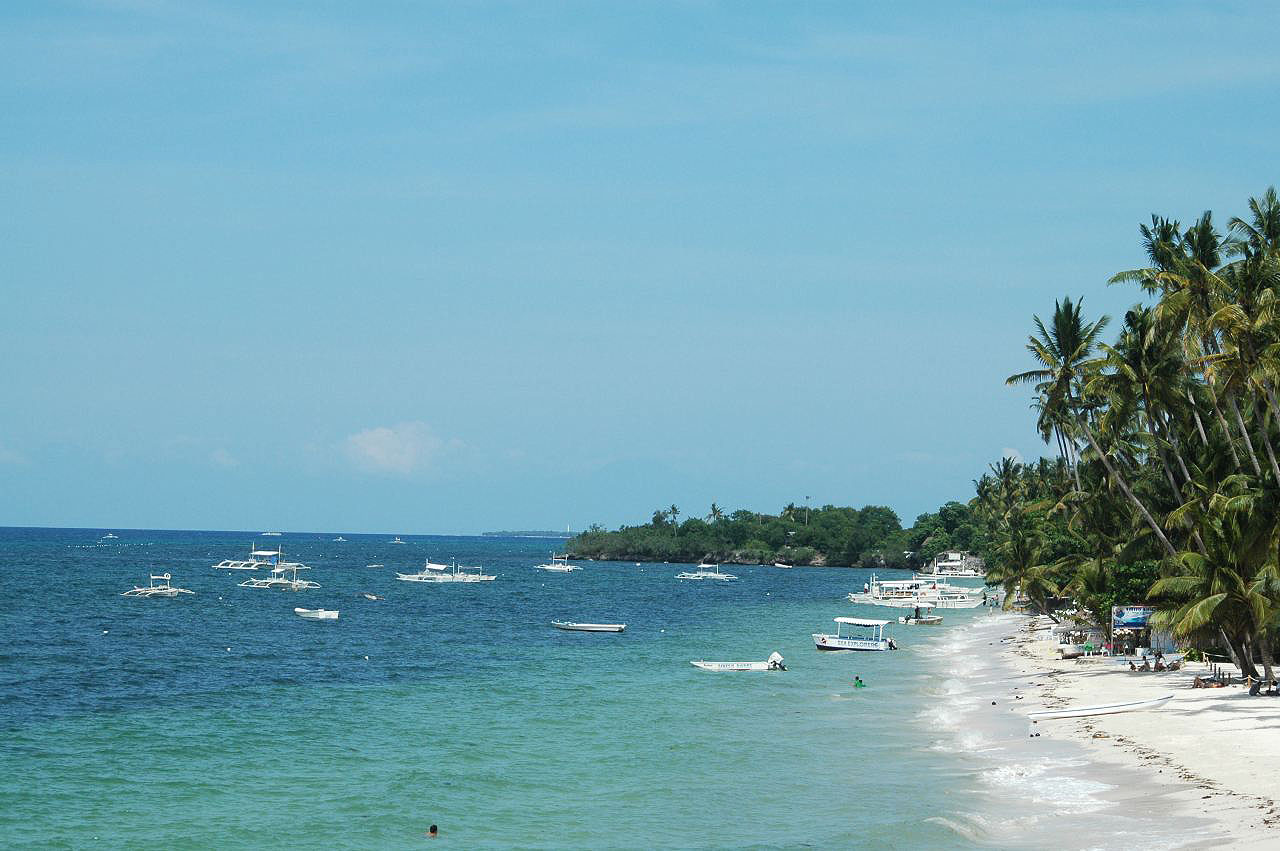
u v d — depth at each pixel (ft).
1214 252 181.37
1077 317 200.75
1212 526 174.70
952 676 254.06
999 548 514.68
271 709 197.57
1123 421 201.46
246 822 118.42
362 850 108.27
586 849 107.86
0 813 121.08
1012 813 115.65
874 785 134.10
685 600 579.07
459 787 135.23
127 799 128.47
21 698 206.28
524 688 229.25
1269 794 113.29
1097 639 274.57
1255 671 187.83
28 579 604.08
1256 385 156.76
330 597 540.93
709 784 136.77
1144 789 120.88
